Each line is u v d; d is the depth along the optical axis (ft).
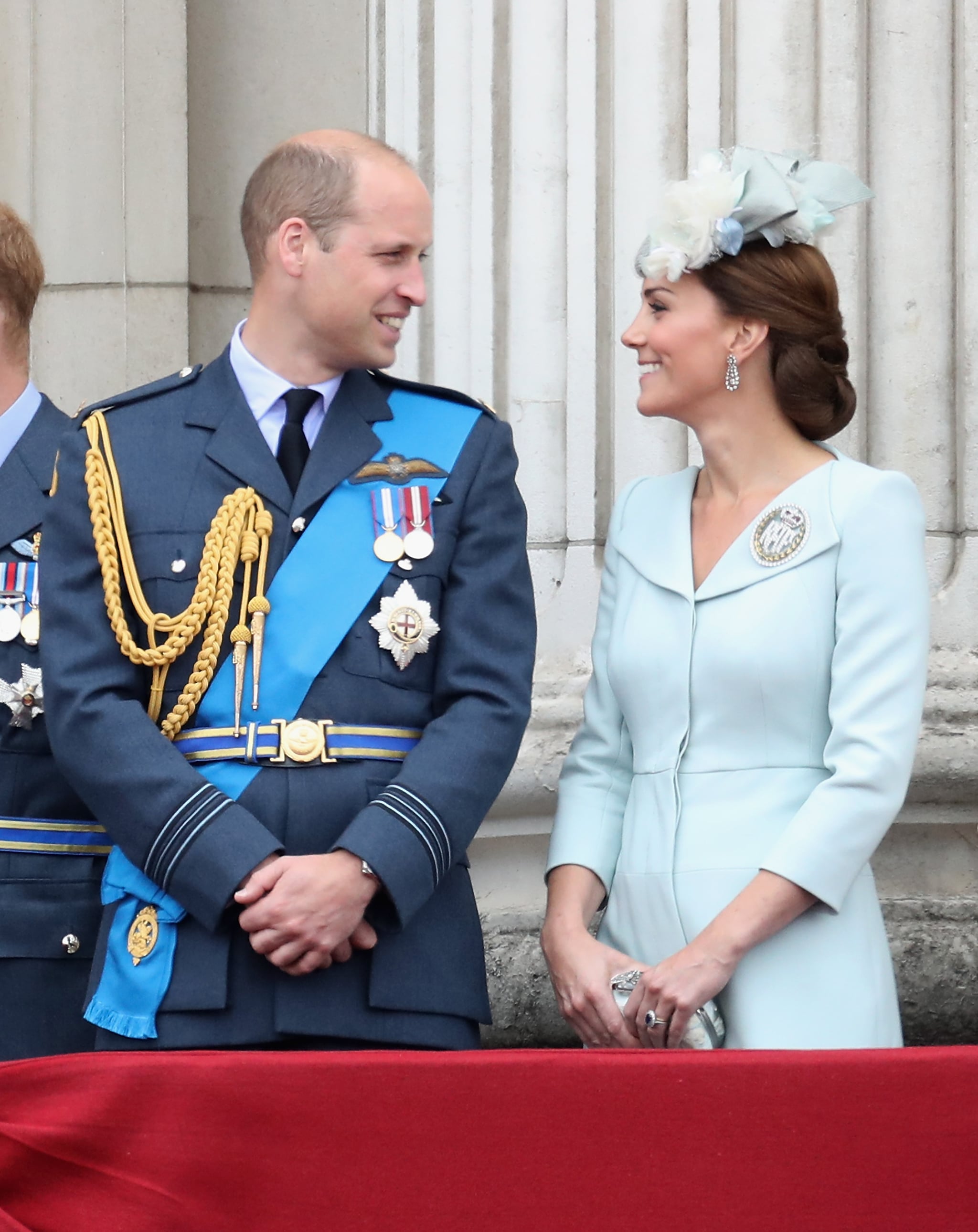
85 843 30.07
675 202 28.43
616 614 29.37
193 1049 25.58
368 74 44.62
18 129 44.45
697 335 28.55
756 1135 21.01
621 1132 21.07
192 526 27.30
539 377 40.81
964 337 39.50
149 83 44.21
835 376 28.58
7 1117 21.53
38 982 29.60
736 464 28.81
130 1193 21.15
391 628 27.02
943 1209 20.83
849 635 26.94
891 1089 21.07
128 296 44.06
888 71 39.99
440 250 41.73
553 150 41.06
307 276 27.63
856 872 26.37
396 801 25.84
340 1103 21.17
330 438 27.96
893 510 27.40
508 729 26.99
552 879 28.84
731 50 40.37
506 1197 20.98
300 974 25.54
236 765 26.40
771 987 26.48
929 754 37.24
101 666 26.99
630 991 26.58
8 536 30.86
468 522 27.99
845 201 29.40
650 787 27.96
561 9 41.11
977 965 37.42
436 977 26.58
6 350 31.73
